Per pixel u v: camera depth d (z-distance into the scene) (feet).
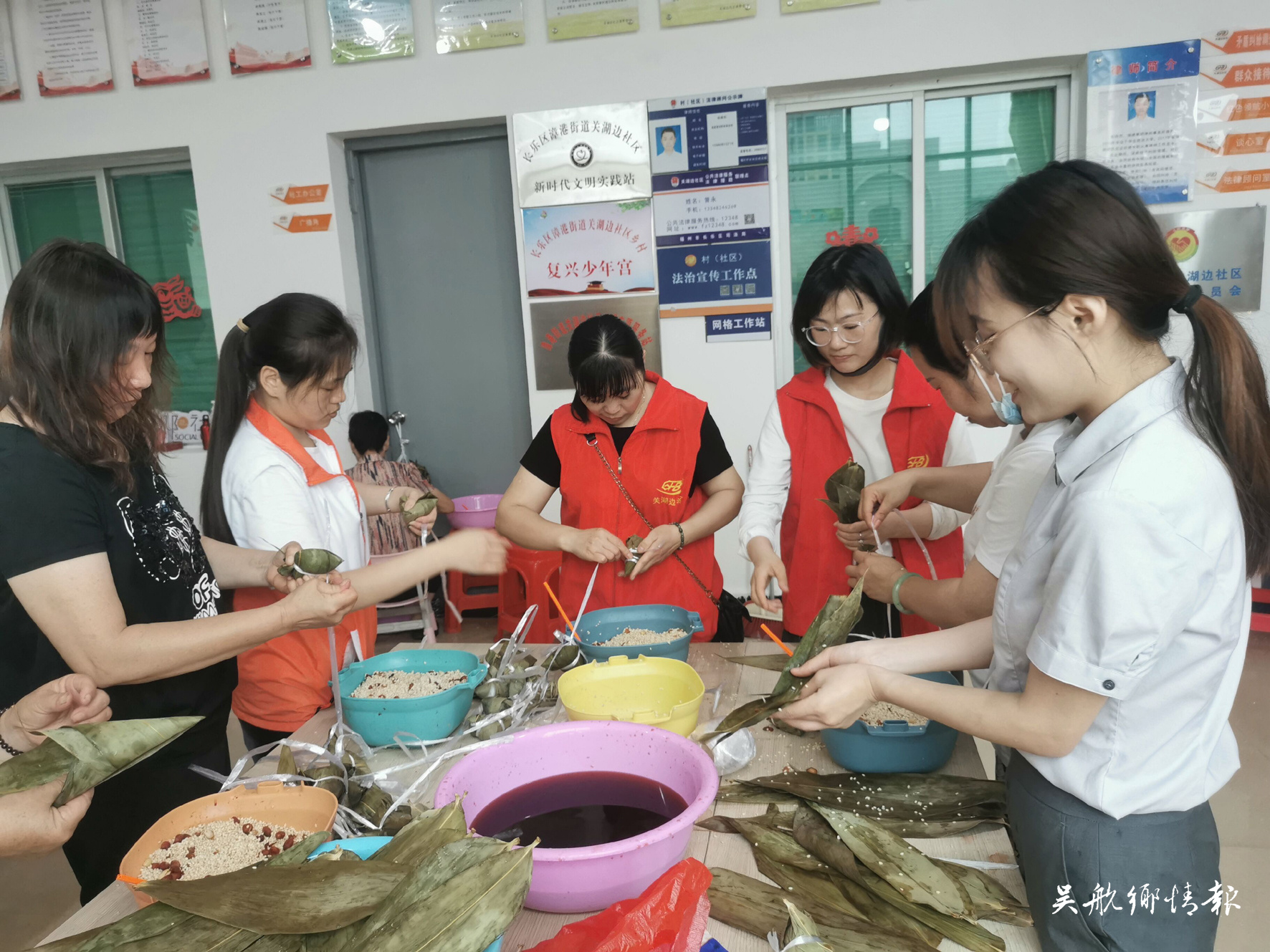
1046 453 4.17
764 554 6.20
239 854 3.30
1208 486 2.71
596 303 12.64
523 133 12.26
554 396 13.10
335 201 12.86
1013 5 10.93
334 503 6.13
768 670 5.46
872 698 3.44
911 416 6.58
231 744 10.09
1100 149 11.11
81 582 3.89
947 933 3.04
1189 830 3.02
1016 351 2.88
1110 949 2.99
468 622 13.79
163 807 4.66
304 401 5.59
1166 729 2.92
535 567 10.53
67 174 13.74
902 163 12.10
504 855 2.60
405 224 13.64
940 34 11.12
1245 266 11.01
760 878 3.41
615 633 5.75
